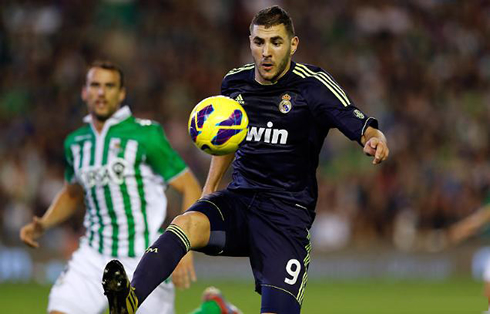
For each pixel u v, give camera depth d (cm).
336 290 5622
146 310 2236
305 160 1938
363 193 6962
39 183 6656
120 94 2398
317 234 6694
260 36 1828
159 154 2345
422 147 7681
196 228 1789
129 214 2322
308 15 8838
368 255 6581
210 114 1814
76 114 7475
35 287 5566
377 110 8012
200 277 6256
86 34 8275
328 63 8538
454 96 8369
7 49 8050
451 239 3553
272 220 1914
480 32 9144
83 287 2278
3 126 7200
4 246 6128
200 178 7069
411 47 8831
